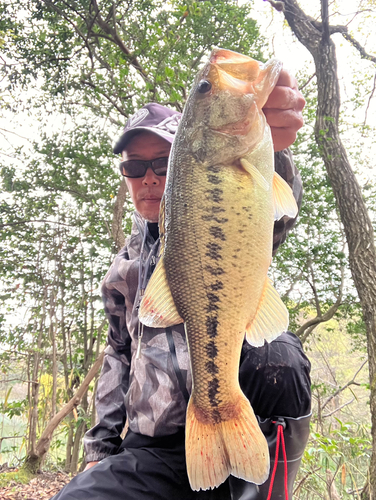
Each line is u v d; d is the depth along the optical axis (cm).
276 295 46
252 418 45
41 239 307
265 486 60
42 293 270
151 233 76
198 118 47
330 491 130
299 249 380
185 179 47
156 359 66
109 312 82
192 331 47
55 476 209
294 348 67
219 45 304
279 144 53
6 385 253
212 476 45
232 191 46
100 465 64
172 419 63
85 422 268
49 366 264
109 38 214
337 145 241
